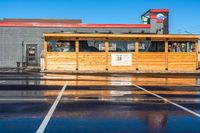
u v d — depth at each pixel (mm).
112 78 29219
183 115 11641
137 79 28375
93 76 31625
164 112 12188
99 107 13172
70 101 14711
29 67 43562
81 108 12906
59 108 12859
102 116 11352
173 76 32656
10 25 47438
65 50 37312
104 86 21594
